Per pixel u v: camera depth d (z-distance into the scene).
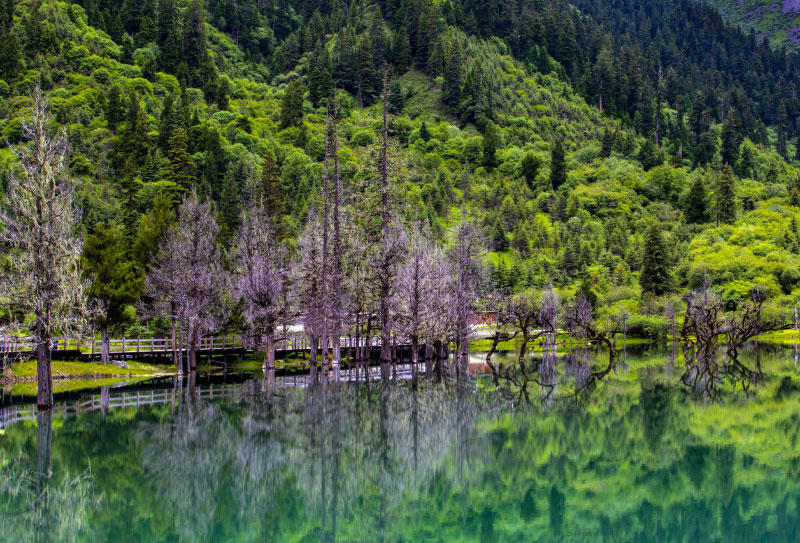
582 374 61.78
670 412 41.56
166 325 65.06
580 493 25.89
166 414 39.34
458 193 169.50
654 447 32.84
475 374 61.53
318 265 61.00
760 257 127.19
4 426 35.78
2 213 39.59
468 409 42.19
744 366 68.25
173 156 122.00
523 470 28.97
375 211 61.69
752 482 27.00
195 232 56.12
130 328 64.94
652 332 103.44
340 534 21.77
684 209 175.00
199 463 29.53
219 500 24.98
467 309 67.69
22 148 38.22
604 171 191.12
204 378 56.78
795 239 140.12
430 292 62.31
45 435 33.84
